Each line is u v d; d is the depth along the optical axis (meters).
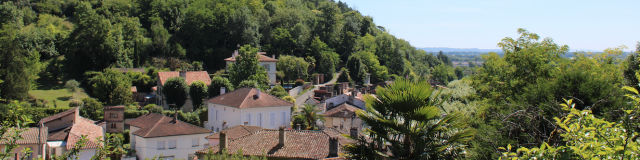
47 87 73.44
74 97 69.88
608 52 26.95
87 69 82.25
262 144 27.86
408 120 12.07
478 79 31.17
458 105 31.47
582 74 17.27
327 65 100.06
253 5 136.50
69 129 41.69
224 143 26.84
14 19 100.69
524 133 13.69
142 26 115.69
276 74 85.94
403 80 12.70
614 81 20.27
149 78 79.69
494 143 14.55
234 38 112.12
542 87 17.88
